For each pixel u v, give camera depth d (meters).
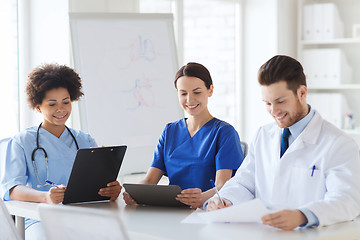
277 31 4.51
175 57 3.63
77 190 2.18
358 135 4.63
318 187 1.85
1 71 3.55
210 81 2.46
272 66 1.83
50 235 1.50
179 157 2.47
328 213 1.68
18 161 2.44
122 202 2.26
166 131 2.56
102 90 3.36
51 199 2.19
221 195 2.00
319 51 4.55
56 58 3.54
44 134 2.52
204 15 4.57
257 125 4.68
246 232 1.66
